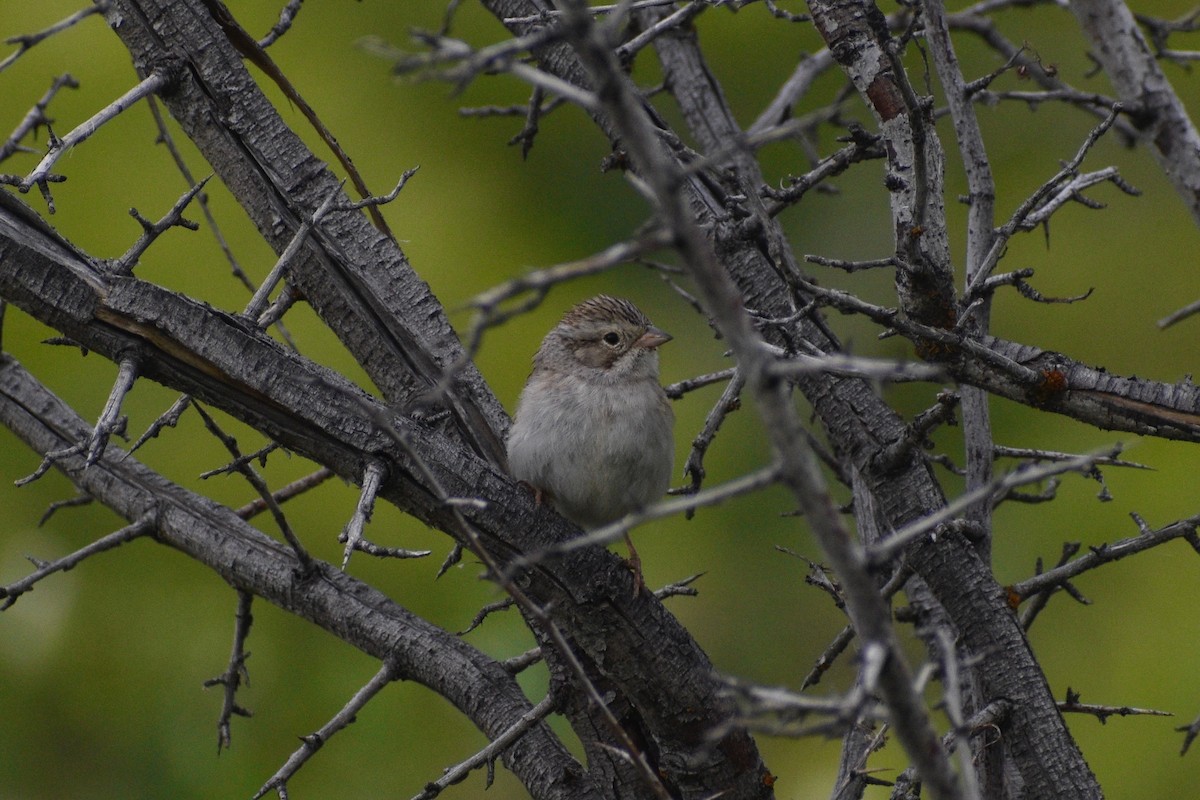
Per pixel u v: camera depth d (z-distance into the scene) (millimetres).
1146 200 14555
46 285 6418
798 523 13523
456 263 14070
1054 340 14047
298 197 8344
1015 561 13047
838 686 12273
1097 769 12039
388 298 8406
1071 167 7531
